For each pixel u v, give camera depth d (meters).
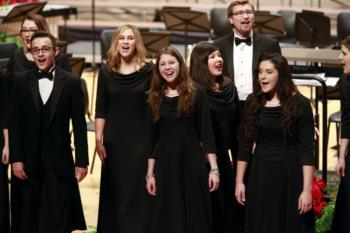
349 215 9.67
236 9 10.55
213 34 22.69
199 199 9.52
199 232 9.51
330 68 12.17
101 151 10.16
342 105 9.75
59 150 9.89
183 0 26.48
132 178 10.09
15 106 9.88
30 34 10.87
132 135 10.05
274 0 25.89
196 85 9.52
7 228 10.41
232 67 10.66
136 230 10.09
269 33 19.45
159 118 9.48
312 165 8.91
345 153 9.76
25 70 10.60
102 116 10.17
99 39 25.70
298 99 8.93
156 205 9.57
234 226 10.07
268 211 9.12
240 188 9.34
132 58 10.08
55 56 10.98
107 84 10.09
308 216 9.05
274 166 9.06
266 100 9.09
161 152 9.52
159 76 9.47
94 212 12.16
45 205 9.94
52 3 26.27
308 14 19.36
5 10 20.44
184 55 23.05
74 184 10.13
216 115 9.87
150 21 26.61
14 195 10.11
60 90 9.84
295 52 12.16
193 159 9.52
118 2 26.44
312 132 8.94
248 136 9.19
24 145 9.91
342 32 20.66
